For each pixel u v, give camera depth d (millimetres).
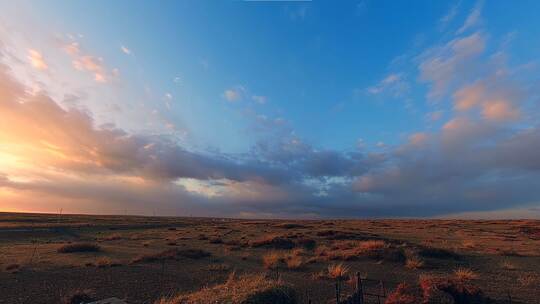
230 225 78688
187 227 72250
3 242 38281
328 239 36125
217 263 21812
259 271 18969
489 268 19328
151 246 32438
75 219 97438
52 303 12547
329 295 13312
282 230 55031
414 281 15992
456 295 11391
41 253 26625
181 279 16844
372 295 12062
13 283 15672
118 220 99938
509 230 54844
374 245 24953
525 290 13859
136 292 14203
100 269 19422
